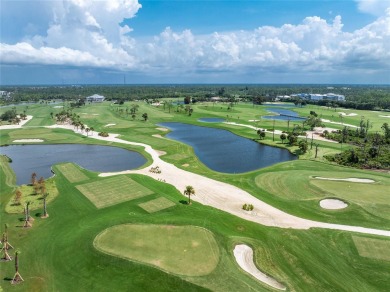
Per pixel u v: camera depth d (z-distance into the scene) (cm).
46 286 5394
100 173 11394
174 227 7144
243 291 5162
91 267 5838
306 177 10738
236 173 11894
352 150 13612
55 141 17125
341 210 8188
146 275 5538
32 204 8619
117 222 7375
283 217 7900
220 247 6372
